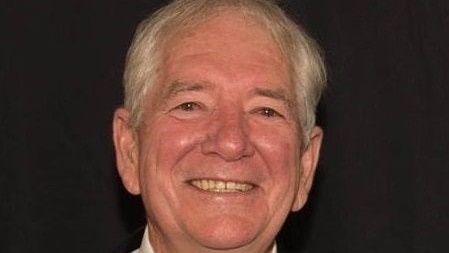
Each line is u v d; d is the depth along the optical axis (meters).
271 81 2.21
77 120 2.98
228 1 2.28
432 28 2.87
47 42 2.96
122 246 2.57
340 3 2.91
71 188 2.99
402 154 2.90
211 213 2.21
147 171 2.24
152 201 2.25
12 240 2.96
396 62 2.90
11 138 2.96
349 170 2.94
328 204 2.97
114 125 2.38
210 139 2.18
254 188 2.24
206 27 2.24
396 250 2.91
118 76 2.96
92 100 2.98
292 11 2.90
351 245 2.94
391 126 2.91
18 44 2.95
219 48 2.21
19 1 2.95
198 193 2.21
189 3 2.28
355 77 2.91
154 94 2.24
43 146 2.97
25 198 2.97
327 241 2.97
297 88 2.27
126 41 2.96
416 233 2.90
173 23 2.26
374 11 2.90
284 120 2.24
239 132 2.16
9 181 2.96
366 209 2.93
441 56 2.86
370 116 2.92
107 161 3.00
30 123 2.96
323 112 2.95
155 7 2.95
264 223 2.24
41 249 2.98
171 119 2.21
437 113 2.87
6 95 2.95
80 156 2.99
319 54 2.42
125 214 3.02
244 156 2.19
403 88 2.89
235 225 2.21
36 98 2.96
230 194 2.22
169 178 2.22
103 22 2.96
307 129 2.32
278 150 2.22
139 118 2.27
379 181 2.92
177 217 2.23
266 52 2.23
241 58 2.21
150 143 2.24
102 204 3.01
